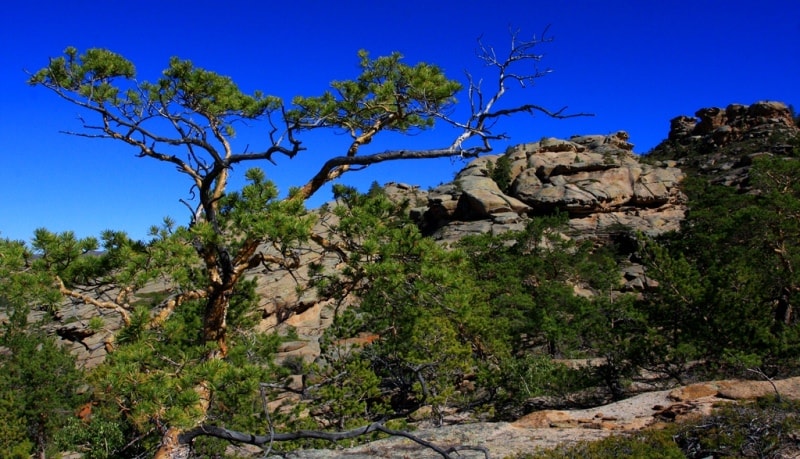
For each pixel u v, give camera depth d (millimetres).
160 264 8195
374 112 10055
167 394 6824
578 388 18969
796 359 16203
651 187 65438
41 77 8805
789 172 30234
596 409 11844
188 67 9641
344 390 15086
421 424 18234
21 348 26391
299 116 10016
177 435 7582
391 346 17891
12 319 26703
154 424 7605
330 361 18516
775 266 21859
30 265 7938
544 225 44531
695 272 19359
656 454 7535
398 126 10367
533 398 19812
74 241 8141
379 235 8781
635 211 63469
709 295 17922
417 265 8625
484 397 21094
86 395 26062
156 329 8273
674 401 11633
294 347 33875
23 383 25891
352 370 16125
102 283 8539
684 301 18484
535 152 75562
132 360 7078
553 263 40969
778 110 94500
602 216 62469
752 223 25000
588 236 59562
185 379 6965
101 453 9789
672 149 102062
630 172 67750
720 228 27828
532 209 64625
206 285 9211
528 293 35656
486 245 40156
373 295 9219
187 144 9523
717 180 70875
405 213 9945
